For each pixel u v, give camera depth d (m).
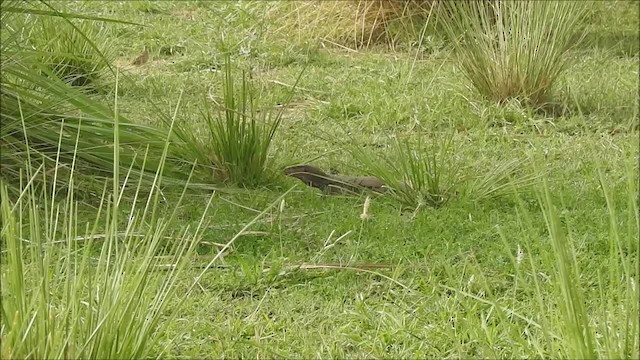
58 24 9.88
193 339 5.05
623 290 5.49
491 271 5.89
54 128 7.00
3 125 6.88
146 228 6.30
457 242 6.29
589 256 6.08
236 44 11.40
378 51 11.88
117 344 4.20
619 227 6.46
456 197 7.04
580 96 9.76
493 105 9.44
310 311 5.43
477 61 9.78
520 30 9.64
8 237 4.25
